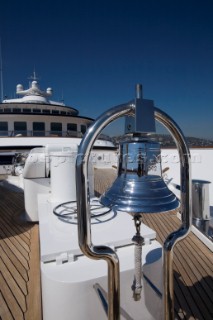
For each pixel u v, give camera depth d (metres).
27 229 3.19
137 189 0.76
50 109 11.69
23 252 2.53
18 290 1.89
